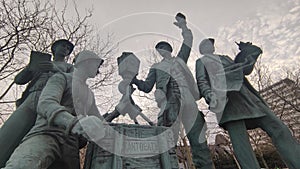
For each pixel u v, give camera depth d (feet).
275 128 10.94
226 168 62.80
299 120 58.18
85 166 8.45
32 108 9.81
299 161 9.96
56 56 11.60
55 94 7.67
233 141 11.02
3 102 31.60
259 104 11.54
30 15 33.86
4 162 8.84
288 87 59.26
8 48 32.40
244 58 12.32
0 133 9.21
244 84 12.01
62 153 7.90
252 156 10.46
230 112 11.23
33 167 6.40
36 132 7.54
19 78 10.89
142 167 7.97
